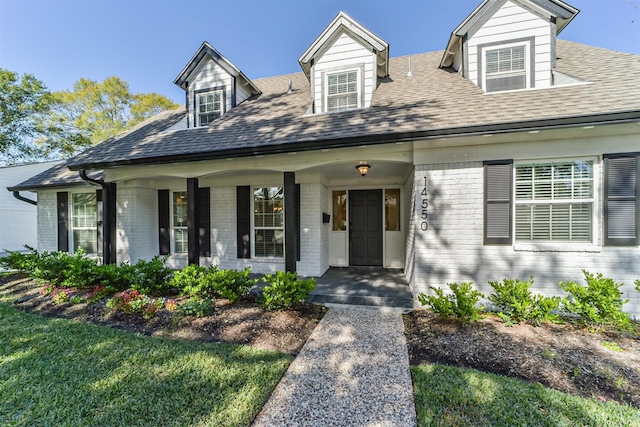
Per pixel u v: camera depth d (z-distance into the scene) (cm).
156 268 585
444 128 453
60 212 927
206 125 787
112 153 689
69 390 284
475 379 292
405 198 768
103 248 769
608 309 374
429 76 694
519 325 414
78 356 352
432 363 330
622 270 450
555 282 472
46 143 2164
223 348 372
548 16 546
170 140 692
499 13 573
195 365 329
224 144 588
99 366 328
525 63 559
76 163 666
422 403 260
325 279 705
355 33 660
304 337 409
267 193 798
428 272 520
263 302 504
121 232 815
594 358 327
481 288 498
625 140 445
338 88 682
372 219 873
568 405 252
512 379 291
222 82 793
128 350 366
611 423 231
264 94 870
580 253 464
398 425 236
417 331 419
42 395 276
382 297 545
